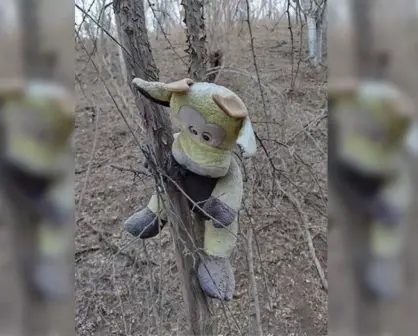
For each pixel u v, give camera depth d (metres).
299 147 2.51
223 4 3.24
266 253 2.94
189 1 1.79
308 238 2.36
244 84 2.63
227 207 1.44
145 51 1.57
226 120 1.32
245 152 1.34
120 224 2.95
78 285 2.76
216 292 1.50
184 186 1.49
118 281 2.52
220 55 3.03
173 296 2.29
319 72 2.53
